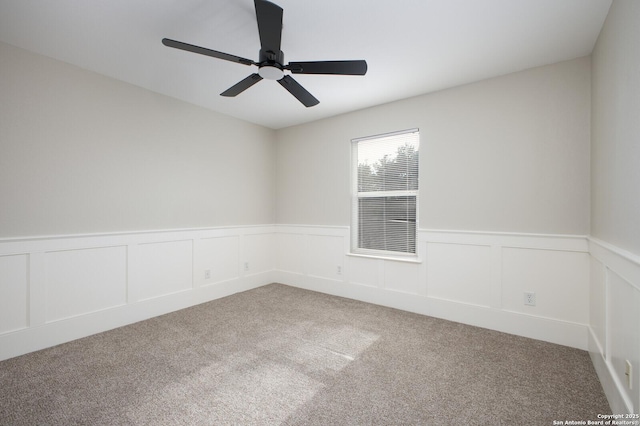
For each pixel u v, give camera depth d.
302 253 4.32
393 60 2.50
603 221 1.97
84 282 2.68
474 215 2.92
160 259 3.24
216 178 3.82
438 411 1.66
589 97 2.39
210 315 3.18
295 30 2.09
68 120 2.59
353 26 2.05
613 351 1.71
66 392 1.82
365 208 3.80
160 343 2.50
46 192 2.48
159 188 3.25
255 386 1.89
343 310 3.34
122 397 1.77
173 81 2.96
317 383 1.93
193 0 1.81
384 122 3.52
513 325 2.71
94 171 2.75
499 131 2.79
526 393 1.82
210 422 1.57
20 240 2.33
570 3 1.80
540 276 2.59
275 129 4.67
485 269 2.86
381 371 2.07
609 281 1.79
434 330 2.78
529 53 2.38
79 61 2.56
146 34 2.17
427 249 3.20
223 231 3.88
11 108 2.30
